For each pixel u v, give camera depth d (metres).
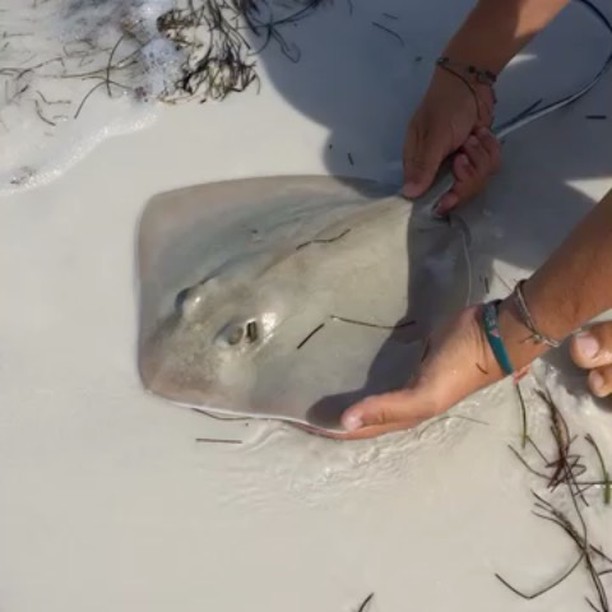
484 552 0.96
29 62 1.25
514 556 0.96
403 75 1.29
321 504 0.97
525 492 0.99
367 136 1.22
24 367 1.02
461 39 1.15
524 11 1.14
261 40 1.30
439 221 1.07
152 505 0.96
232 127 1.22
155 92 1.23
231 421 1.00
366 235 1.03
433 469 0.99
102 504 0.96
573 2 1.37
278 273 0.99
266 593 0.92
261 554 0.94
